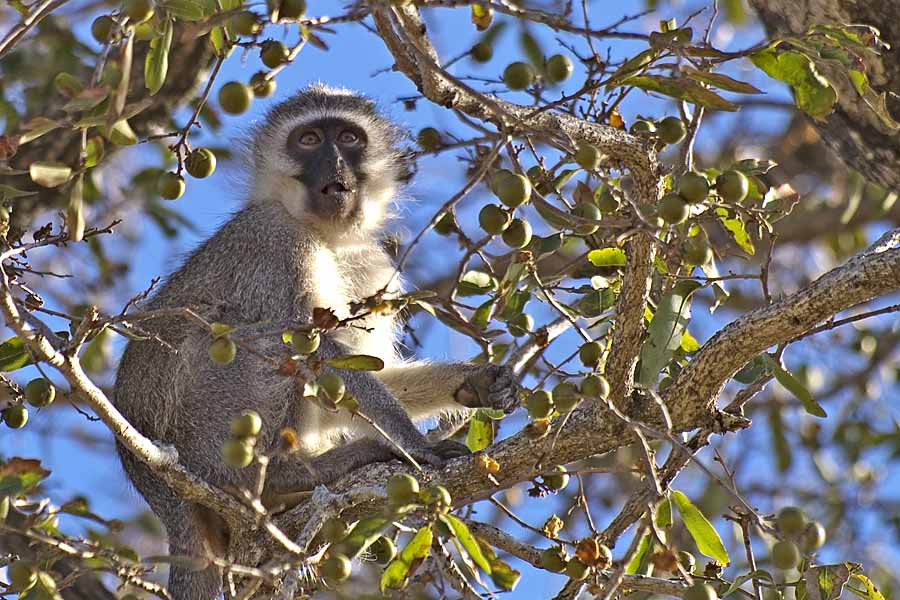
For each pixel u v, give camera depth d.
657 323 8.32
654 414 8.77
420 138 10.32
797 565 7.52
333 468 10.54
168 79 13.02
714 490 13.75
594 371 8.91
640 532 7.32
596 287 9.85
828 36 7.67
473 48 8.91
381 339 12.54
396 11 7.77
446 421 12.34
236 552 9.28
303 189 12.50
